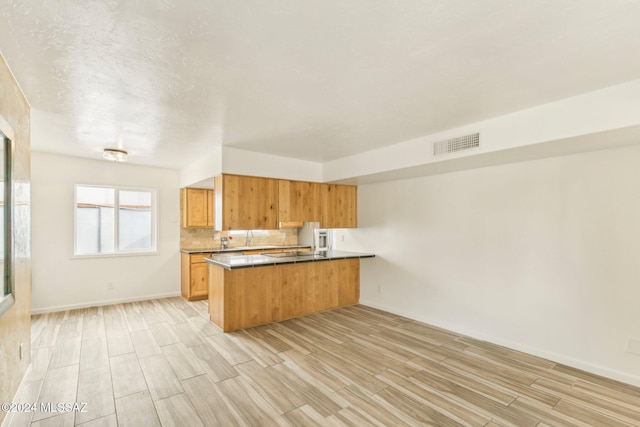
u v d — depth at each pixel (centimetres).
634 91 221
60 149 432
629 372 270
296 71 207
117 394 247
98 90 235
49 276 471
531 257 333
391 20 154
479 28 161
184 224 582
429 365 301
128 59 191
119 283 528
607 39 171
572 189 306
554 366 301
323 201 515
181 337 371
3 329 203
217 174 419
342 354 325
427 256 436
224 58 190
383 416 221
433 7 144
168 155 461
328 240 547
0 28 158
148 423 212
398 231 477
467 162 347
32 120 302
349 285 526
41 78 216
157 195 564
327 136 359
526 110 275
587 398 246
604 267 286
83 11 145
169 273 577
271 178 455
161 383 264
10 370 217
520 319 340
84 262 498
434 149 349
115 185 522
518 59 192
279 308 440
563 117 253
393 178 467
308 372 285
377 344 353
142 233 561
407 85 228
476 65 200
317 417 219
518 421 216
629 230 274
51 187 471
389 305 488
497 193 362
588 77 216
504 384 266
